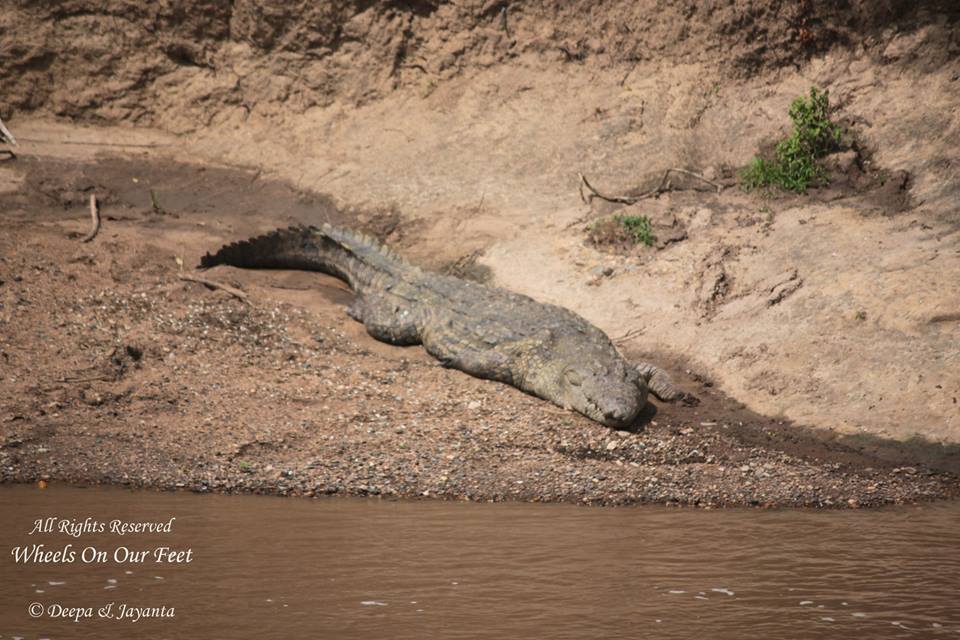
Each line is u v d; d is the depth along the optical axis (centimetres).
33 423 1598
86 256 2169
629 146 2595
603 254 2286
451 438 1666
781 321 2008
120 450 1534
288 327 2066
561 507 1374
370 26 2845
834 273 2080
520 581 1018
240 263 2275
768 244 2219
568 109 2731
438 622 895
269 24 2827
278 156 2748
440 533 1203
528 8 2836
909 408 1736
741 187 2445
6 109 2736
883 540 1207
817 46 2684
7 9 2748
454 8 2844
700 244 2253
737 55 2694
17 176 2517
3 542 1124
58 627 873
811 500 1430
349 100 2845
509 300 2055
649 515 1334
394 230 2475
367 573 1034
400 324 2064
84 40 2783
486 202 2503
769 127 2572
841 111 2550
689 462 1617
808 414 1788
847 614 934
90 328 1927
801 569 1077
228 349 1947
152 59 2823
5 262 2095
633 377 1816
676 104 2662
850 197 2348
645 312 2116
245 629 873
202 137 2811
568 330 1939
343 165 2695
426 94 2838
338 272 2334
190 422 1655
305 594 965
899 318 1914
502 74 2833
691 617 920
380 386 1877
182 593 965
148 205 2534
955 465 1597
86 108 2784
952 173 2295
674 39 2744
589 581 1022
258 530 1196
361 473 1491
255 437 1611
